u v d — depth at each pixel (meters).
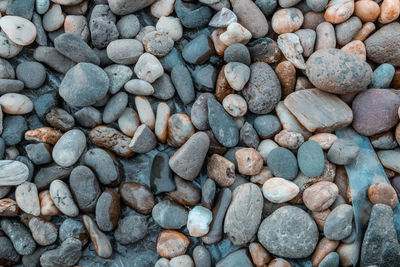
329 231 0.79
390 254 0.78
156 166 0.83
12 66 0.84
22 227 0.81
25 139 0.83
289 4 0.84
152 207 0.83
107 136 0.83
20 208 0.81
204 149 0.81
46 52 0.84
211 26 0.86
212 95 0.84
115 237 0.82
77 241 0.81
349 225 0.79
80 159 0.83
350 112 0.82
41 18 0.85
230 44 0.83
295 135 0.82
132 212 0.83
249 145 0.83
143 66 0.83
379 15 0.83
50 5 0.85
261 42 0.84
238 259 0.80
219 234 0.81
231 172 0.82
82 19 0.85
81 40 0.83
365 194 0.81
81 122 0.84
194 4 0.85
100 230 0.82
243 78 0.82
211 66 0.85
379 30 0.83
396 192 0.81
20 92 0.84
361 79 0.80
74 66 0.83
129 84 0.83
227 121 0.83
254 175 0.83
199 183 0.84
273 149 0.82
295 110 0.82
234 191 0.82
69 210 0.81
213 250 0.82
